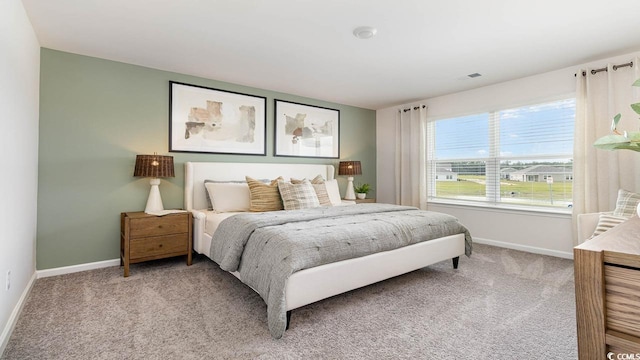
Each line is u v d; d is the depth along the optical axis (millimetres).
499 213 4102
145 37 2711
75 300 2361
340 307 2279
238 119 4090
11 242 1947
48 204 2908
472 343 1803
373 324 2029
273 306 1842
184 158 3680
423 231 2791
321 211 3080
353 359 1655
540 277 2895
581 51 3018
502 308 2248
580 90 3309
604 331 573
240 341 1822
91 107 3121
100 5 2203
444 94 4617
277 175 4340
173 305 2293
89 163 3113
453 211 4609
